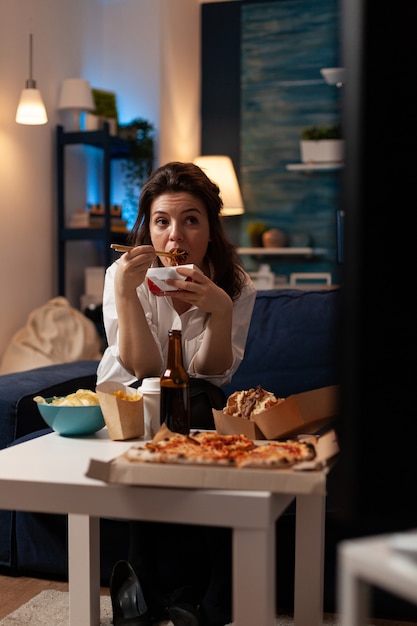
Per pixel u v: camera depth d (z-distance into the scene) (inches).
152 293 75.6
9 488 49.0
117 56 198.2
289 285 219.9
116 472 46.3
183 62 212.2
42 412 63.6
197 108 225.0
